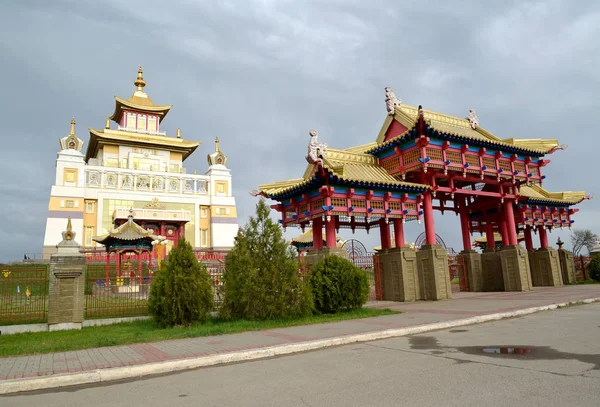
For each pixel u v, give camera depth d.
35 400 7.19
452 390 6.49
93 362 9.48
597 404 5.58
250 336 12.57
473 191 25.86
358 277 18.48
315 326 14.19
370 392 6.61
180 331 13.91
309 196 21.61
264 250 16.89
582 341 9.98
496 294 25.41
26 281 16.66
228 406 6.27
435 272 22.80
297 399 6.45
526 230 35.19
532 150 27.22
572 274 36.25
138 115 75.50
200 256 45.06
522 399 5.91
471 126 27.78
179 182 69.38
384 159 25.12
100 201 61.91
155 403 6.65
